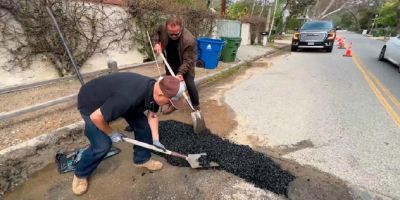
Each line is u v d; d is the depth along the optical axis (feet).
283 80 23.02
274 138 12.05
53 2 16.71
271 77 24.23
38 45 16.75
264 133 12.53
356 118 14.39
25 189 8.64
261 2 79.56
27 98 14.58
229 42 28.99
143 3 22.74
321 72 26.73
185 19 29.04
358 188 8.69
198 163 9.41
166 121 13.42
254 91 19.43
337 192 8.49
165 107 14.33
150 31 24.53
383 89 20.24
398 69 28.04
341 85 21.33
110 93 6.95
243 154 10.41
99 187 8.68
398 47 28.58
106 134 7.53
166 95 6.64
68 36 18.16
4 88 15.03
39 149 10.28
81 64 19.62
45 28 16.78
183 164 9.84
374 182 9.01
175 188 8.65
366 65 31.19
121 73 7.42
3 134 10.83
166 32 12.88
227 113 14.97
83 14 18.71
